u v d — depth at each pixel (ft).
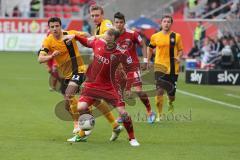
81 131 99.55
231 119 131.95
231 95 181.68
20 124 118.62
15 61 290.15
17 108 142.41
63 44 103.24
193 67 223.71
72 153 90.22
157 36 127.13
